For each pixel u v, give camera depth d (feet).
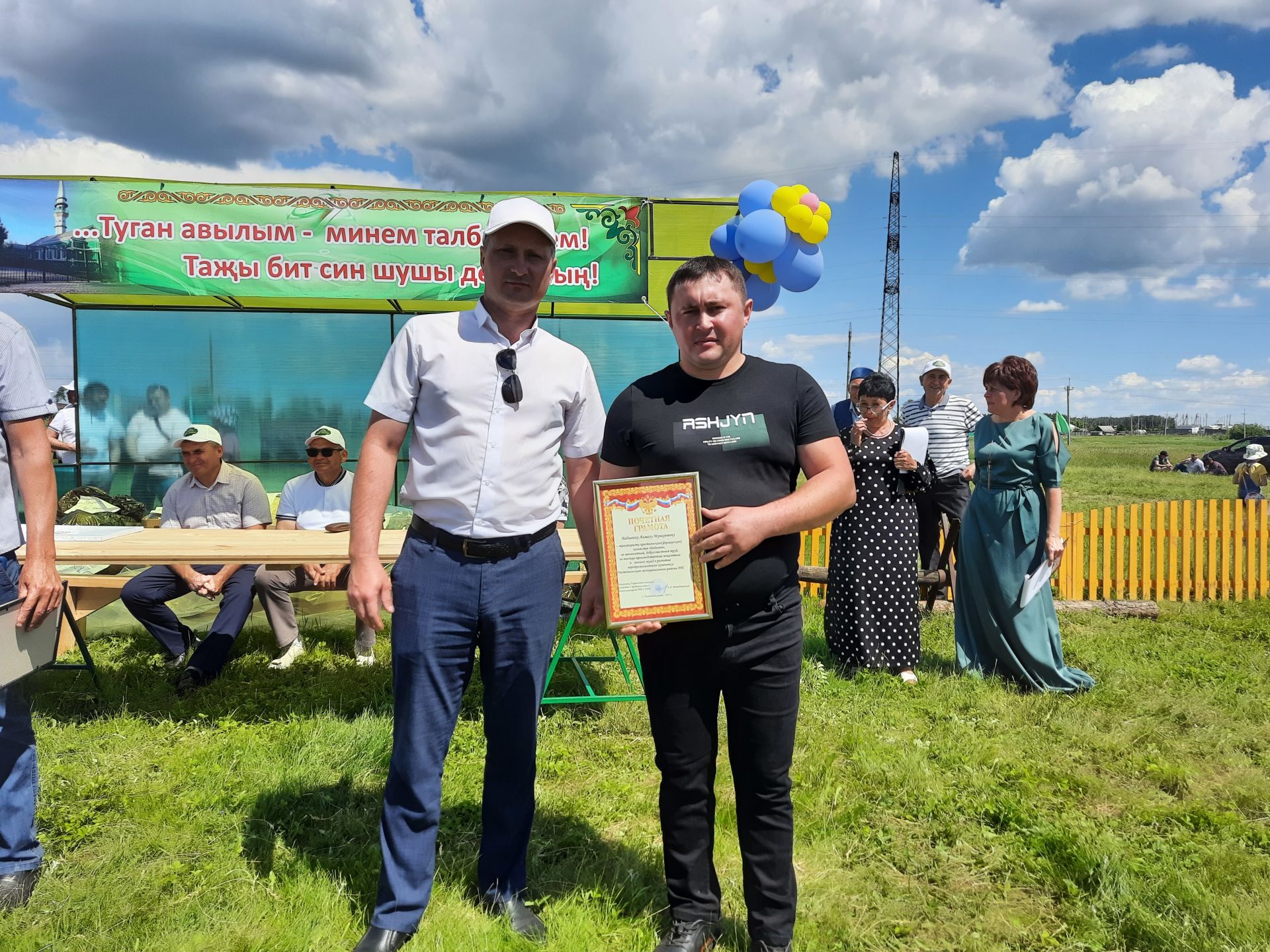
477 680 15.88
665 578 6.95
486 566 7.58
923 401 24.71
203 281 22.71
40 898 8.26
